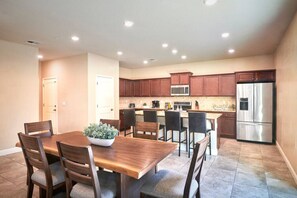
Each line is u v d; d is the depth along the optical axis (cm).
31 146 181
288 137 331
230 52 521
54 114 591
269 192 245
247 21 307
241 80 558
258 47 470
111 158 166
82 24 320
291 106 310
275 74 505
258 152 415
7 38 391
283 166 333
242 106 519
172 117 399
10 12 273
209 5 254
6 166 330
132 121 457
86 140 230
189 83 659
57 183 186
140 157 169
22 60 434
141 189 167
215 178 285
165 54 543
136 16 288
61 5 253
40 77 622
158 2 245
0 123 396
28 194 208
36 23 314
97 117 542
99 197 147
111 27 332
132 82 793
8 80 410
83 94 523
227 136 561
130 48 475
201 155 160
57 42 420
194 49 488
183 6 256
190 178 148
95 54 536
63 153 158
